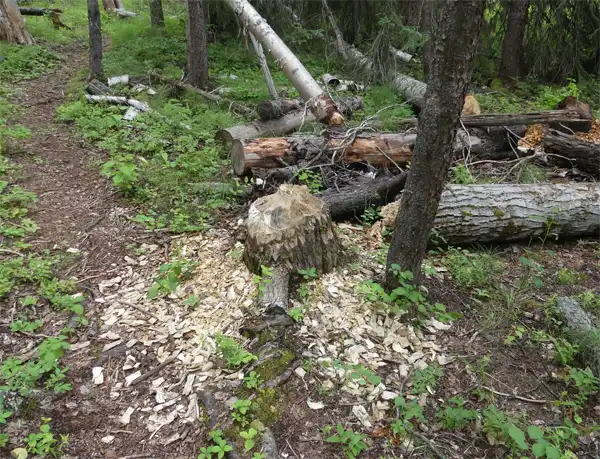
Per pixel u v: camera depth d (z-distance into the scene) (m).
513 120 6.84
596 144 6.30
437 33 2.93
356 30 12.09
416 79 10.61
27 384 3.11
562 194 4.92
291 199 4.00
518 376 3.36
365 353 3.37
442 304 3.87
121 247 4.64
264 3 11.13
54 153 6.53
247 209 5.24
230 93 8.68
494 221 4.69
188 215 5.08
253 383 3.03
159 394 3.13
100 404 3.07
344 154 5.91
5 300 3.87
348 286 3.91
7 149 6.29
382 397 3.08
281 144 5.82
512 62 11.44
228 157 6.43
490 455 2.80
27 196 5.30
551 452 2.43
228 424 2.83
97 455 2.76
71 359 3.39
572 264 4.66
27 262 4.32
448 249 4.68
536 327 3.80
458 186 4.87
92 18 8.75
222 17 11.55
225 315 3.66
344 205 5.02
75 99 8.29
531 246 4.92
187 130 7.05
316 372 3.20
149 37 12.10
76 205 5.36
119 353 3.45
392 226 4.76
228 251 4.45
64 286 4.02
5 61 9.78
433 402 3.09
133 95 8.42
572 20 11.12
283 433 2.84
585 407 3.15
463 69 2.95
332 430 2.87
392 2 10.83
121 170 5.30
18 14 11.15
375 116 7.35
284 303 3.59
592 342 3.44
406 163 6.09
